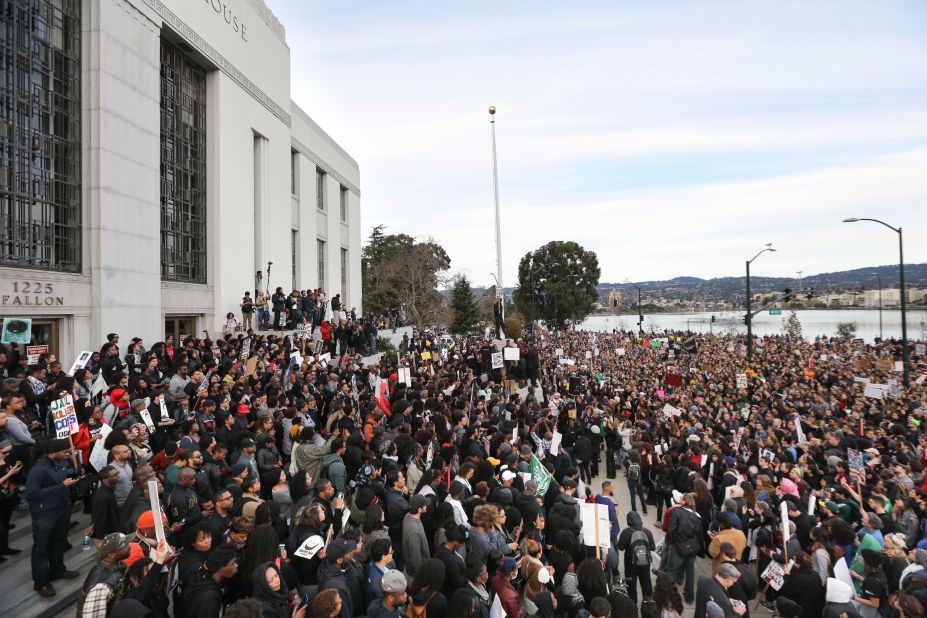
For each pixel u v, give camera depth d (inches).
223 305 895.7
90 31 604.1
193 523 244.1
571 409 686.5
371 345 1160.8
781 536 354.3
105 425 305.7
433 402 541.0
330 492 262.1
